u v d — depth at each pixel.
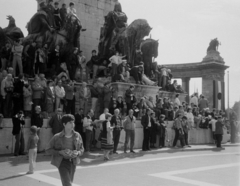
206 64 49.75
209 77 49.97
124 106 21.19
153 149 20.52
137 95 24.27
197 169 13.85
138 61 26.70
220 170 13.66
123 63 23.50
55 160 6.89
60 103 18.89
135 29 25.70
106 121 15.69
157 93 27.06
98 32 30.02
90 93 21.61
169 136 23.25
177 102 27.48
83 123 17.06
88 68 26.00
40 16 24.56
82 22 28.98
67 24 24.77
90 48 29.28
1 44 21.78
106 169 13.33
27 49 21.44
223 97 45.38
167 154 19.41
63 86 19.25
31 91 18.31
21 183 10.17
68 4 28.42
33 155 11.87
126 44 25.66
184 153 20.47
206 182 11.08
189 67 52.41
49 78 21.58
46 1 27.94
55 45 23.75
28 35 24.50
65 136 7.00
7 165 13.48
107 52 26.16
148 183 10.73
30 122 16.75
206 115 29.11
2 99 17.02
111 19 26.41
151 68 28.39
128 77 23.83
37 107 16.00
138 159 16.67
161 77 29.88
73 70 23.55
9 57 21.03
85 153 16.69
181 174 12.55
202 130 27.19
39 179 10.79
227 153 20.86
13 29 23.95
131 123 18.06
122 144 19.89
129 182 10.84
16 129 15.05
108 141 15.62
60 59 23.70
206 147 23.45
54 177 11.12
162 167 14.21
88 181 10.84
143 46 28.19
